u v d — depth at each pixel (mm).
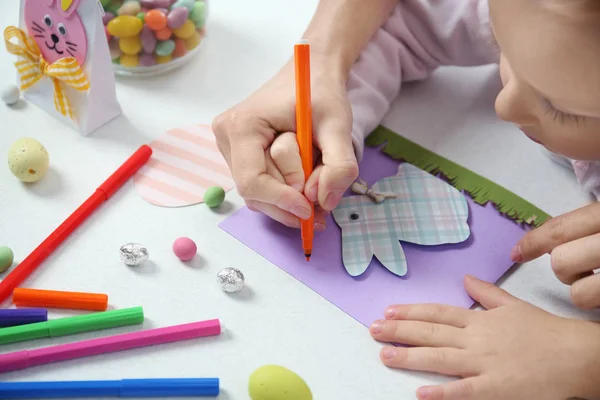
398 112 778
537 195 692
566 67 463
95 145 735
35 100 773
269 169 632
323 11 750
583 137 540
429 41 790
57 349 554
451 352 552
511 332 554
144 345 569
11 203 678
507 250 644
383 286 616
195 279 619
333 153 616
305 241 624
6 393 527
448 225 658
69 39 710
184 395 540
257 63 835
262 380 520
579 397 527
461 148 738
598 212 585
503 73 581
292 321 590
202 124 762
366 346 575
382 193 681
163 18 742
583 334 545
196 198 687
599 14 438
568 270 573
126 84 802
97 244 646
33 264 618
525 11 467
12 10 887
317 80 671
